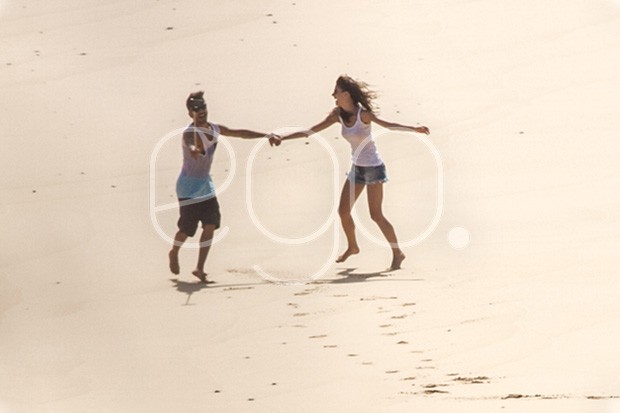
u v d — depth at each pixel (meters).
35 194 56.41
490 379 33.97
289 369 35.62
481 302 41.84
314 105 67.38
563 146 63.03
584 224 52.88
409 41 76.25
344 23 78.69
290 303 42.84
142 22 79.00
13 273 46.72
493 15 80.62
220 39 76.25
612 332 37.81
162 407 32.66
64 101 67.69
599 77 72.00
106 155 61.47
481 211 55.09
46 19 79.19
